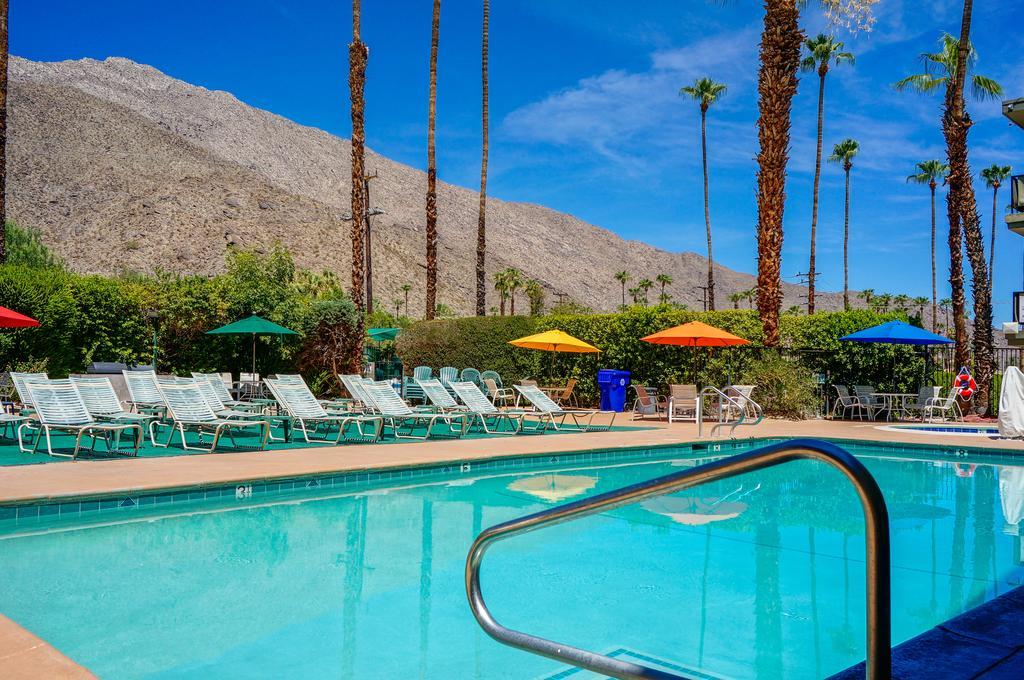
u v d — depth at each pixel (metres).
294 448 10.39
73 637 3.85
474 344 21.91
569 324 20.27
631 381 18.98
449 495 8.03
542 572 5.20
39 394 9.20
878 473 10.04
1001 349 19.36
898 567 5.31
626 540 6.14
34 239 41.00
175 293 18.69
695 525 6.73
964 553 5.73
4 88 16.56
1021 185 8.10
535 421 16.30
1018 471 10.23
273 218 109.88
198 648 3.73
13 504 6.06
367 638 3.92
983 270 19.06
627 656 3.70
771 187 16.67
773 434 12.91
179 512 6.90
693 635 4.01
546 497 7.96
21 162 115.50
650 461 11.05
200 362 19.11
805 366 17.23
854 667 2.43
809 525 6.74
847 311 17.59
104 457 9.08
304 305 20.98
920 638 2.72
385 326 32.28
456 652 3.75
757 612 4.39
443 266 158.25
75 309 16.61
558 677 3.44
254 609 4.34
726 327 17.66
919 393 16.52
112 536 6.02
